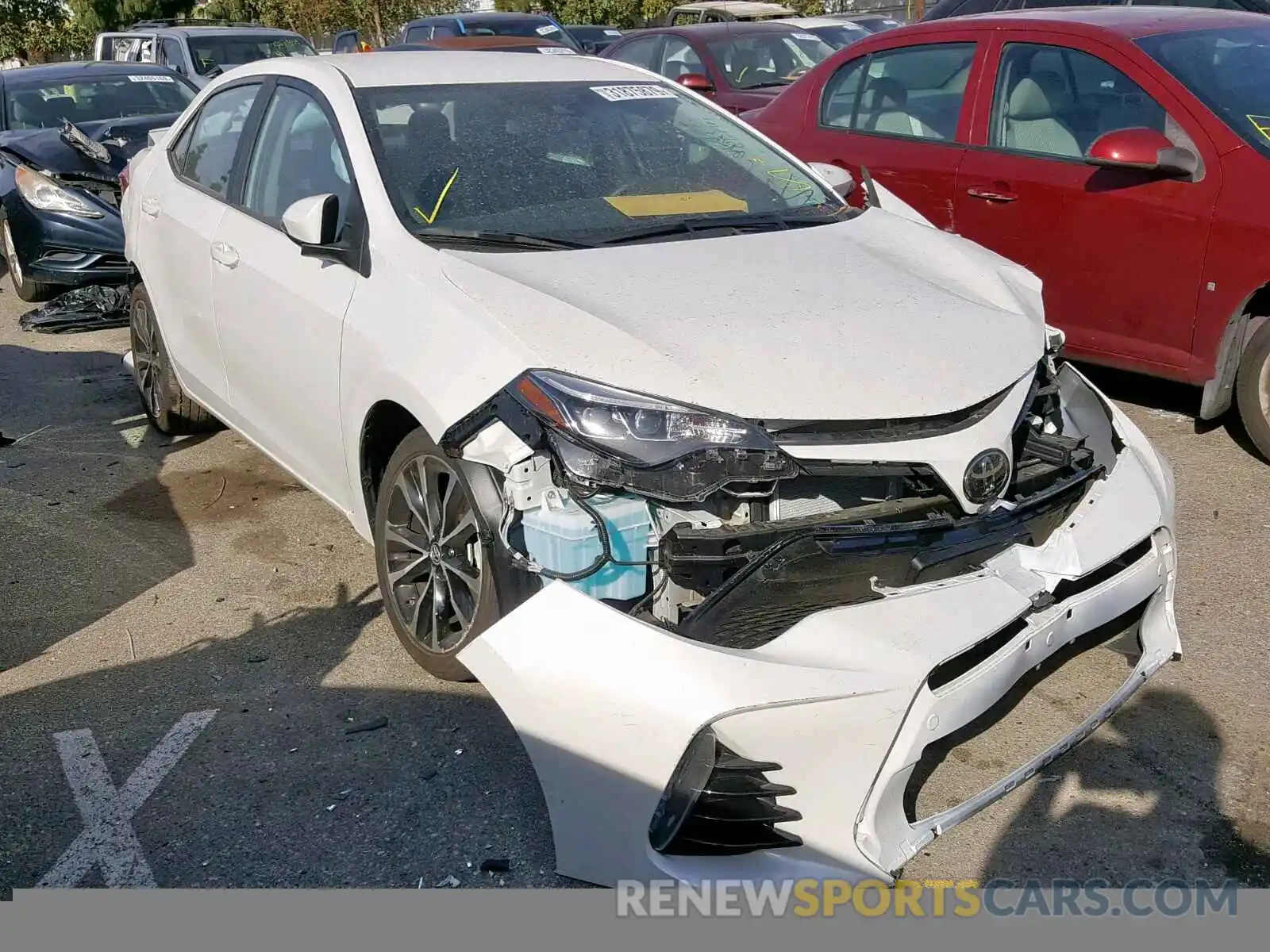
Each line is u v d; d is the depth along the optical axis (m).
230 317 4.27
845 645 2.43
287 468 4.16
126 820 2.91
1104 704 2.95
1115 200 4.96
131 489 5.07
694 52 10.34
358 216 3.58
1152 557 3.04
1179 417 5.45
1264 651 3.49
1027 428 3.08
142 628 3.87
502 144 3.84
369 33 35.00
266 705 3.38
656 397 2.65
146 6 36.59
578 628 2.45
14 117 9.21
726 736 2.36
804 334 2.88
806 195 4.06
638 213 3.65
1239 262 4.59
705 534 2.60
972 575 2.66
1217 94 4.85
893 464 2.71
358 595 4.05
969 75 5.68
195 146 4.99
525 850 2.75
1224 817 2.81
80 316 7.86
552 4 33.88
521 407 2.71
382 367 3.20
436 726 3.24
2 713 3.39
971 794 2.88
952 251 3.62
